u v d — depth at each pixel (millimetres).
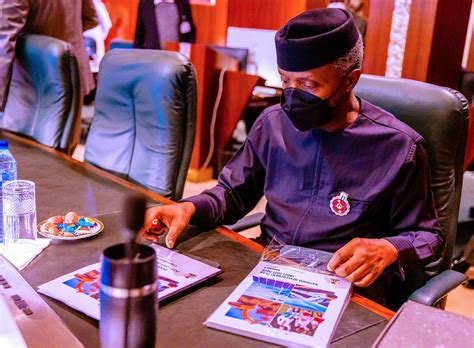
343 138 1325
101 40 5906
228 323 886
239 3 5281
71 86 2264
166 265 1095
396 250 1140
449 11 2998
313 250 1235
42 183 1650
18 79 2492
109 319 645
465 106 1351
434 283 1246
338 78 1225
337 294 996
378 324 918
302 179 1393
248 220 1566
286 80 1264
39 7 2838
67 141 2277
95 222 1312
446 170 1358
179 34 5090
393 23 3088
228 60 4301
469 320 798
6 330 763
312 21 1219
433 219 1318
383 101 1425
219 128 4371
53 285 988
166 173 1774
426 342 747
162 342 840
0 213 1245
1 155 1415
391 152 1298
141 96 1832
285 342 842
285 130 1426
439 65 3064
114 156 1958
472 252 2830
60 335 821
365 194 1311
